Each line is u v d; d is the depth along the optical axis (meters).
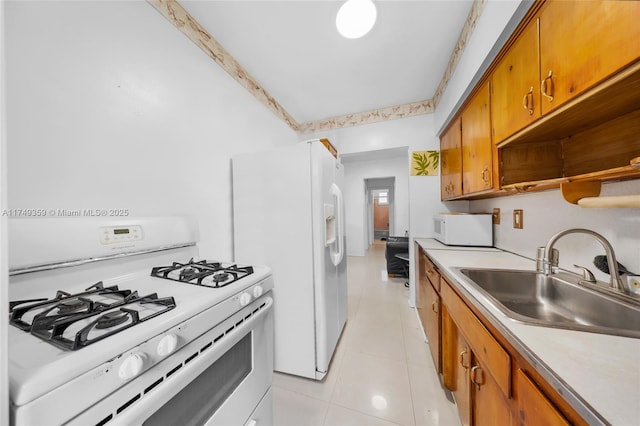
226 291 0.83
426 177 2.65
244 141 1.99
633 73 0.59
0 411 0.35
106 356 0.47
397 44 1.76
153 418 0.58
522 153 1.28
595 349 0.55
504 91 1.21
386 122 2.80
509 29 1.08
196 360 0.67
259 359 1.01
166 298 0.72
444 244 2.11
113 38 1.07
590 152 1.02
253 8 1.44
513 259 1.50
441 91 2.24
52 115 0.87
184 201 1.42
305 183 1.50
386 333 2.12
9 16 0.78
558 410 0.48
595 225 1.02
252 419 0.95
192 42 1.49
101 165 1.02
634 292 0.81
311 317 1.50
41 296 0.78
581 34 0.72
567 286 1.01
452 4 1.42
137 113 1.17
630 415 0.38
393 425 1.22
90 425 0.44
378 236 9.42
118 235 0.99
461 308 1.06
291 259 1.54
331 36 1.67
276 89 2.36
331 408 1.33
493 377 0.74
